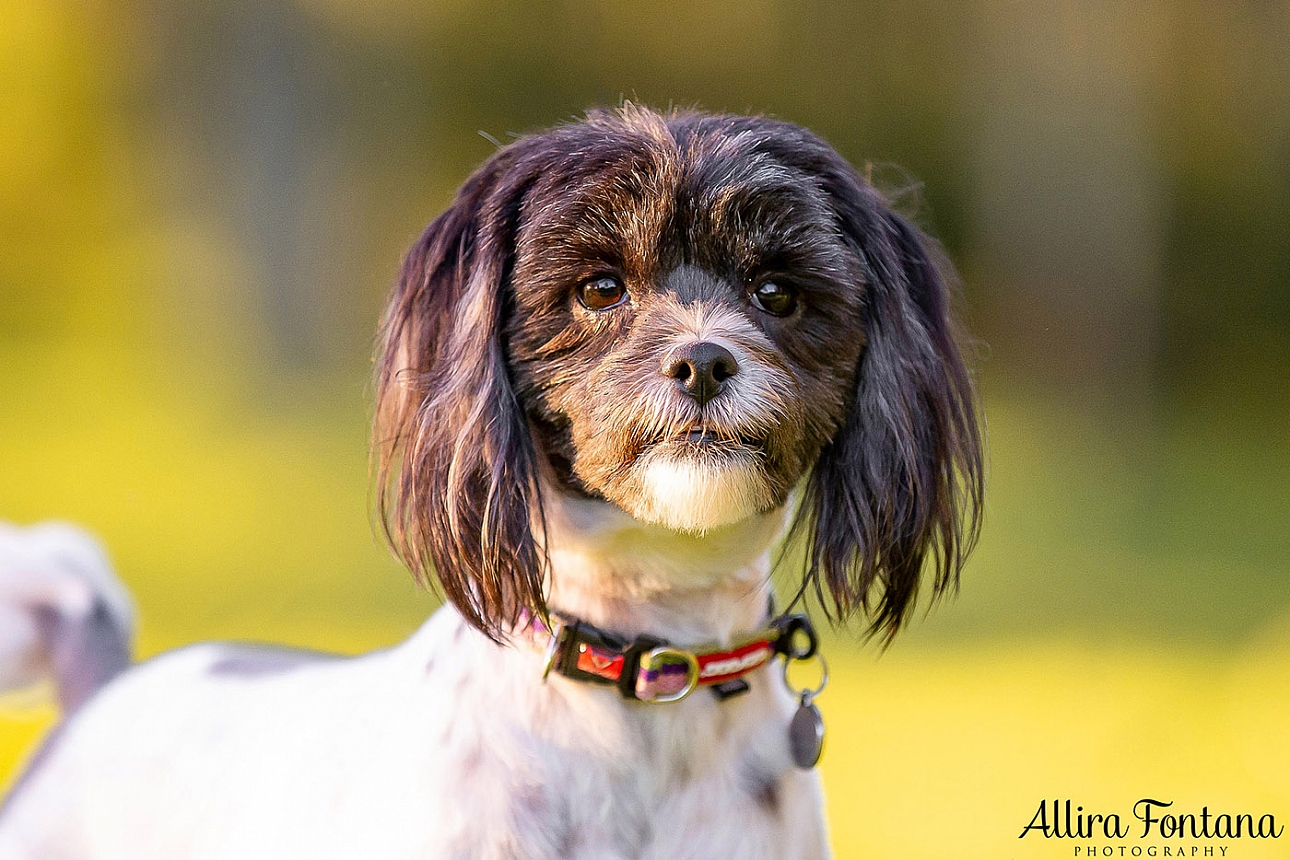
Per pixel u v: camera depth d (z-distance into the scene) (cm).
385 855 367
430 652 399
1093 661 1036
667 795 384
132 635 545
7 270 2444
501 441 389
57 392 2089
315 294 2342
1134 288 2133
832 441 418
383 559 1316
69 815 456
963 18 2306
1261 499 1694
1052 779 779
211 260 2325
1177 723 854
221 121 2333
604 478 380
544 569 395
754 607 401
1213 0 2153
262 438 1842
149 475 1662
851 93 2403
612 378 379
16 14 2377
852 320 407
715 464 369
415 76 2456
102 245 2439
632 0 2456
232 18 2308
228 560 1325
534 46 2500
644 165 392
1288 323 2291
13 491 1589
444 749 377
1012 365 2159
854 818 739
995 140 2183
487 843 367
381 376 433
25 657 527
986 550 1451
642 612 390
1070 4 2112
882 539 418
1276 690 870
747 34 2431
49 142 2441
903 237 451
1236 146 2261
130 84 2384
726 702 393
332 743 402
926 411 429
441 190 2505
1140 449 1911
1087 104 2123
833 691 978
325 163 2373
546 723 379
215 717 447
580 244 390
